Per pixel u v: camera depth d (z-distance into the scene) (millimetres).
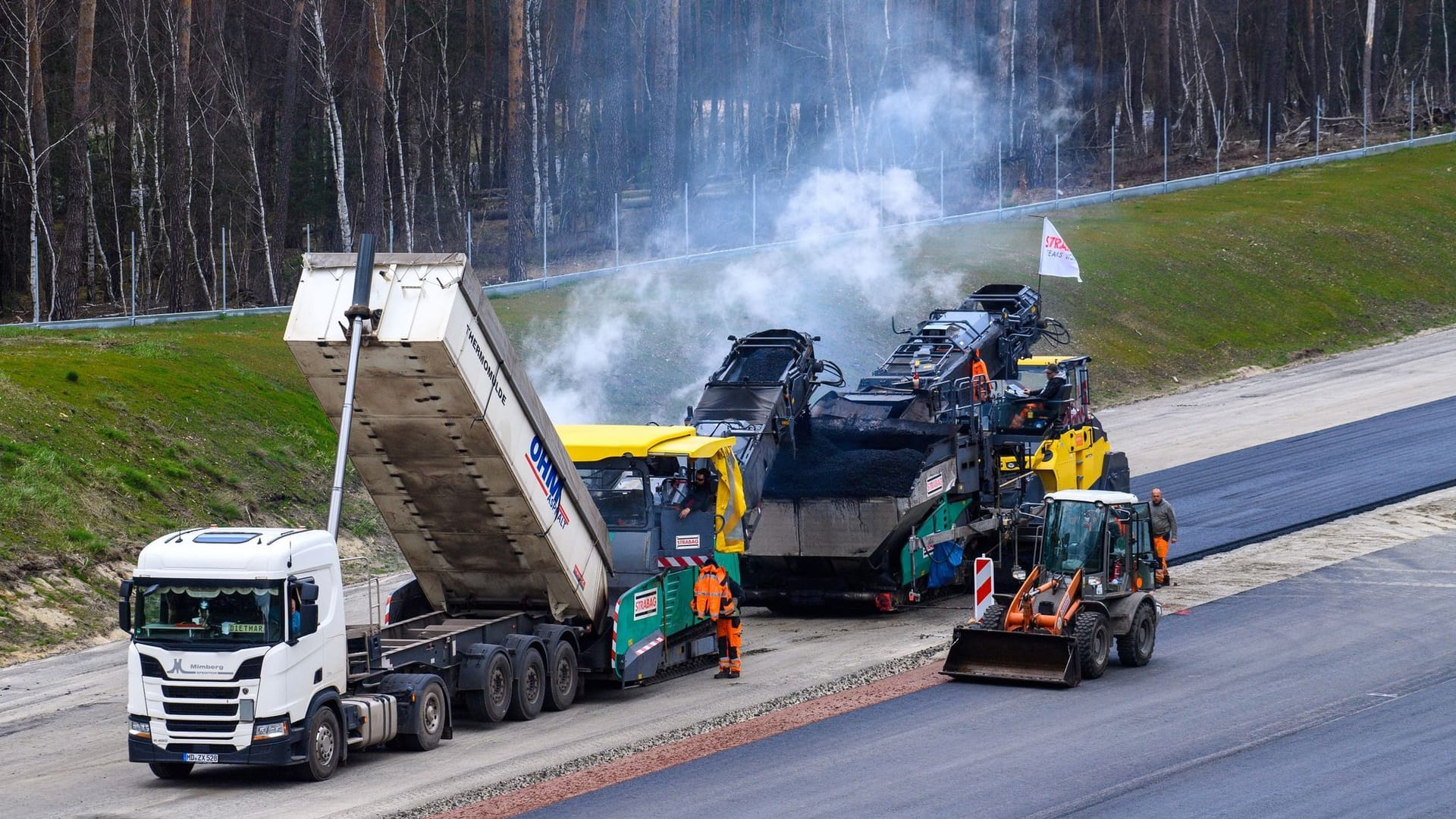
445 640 58938
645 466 67562
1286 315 175375
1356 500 103688
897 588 81125
